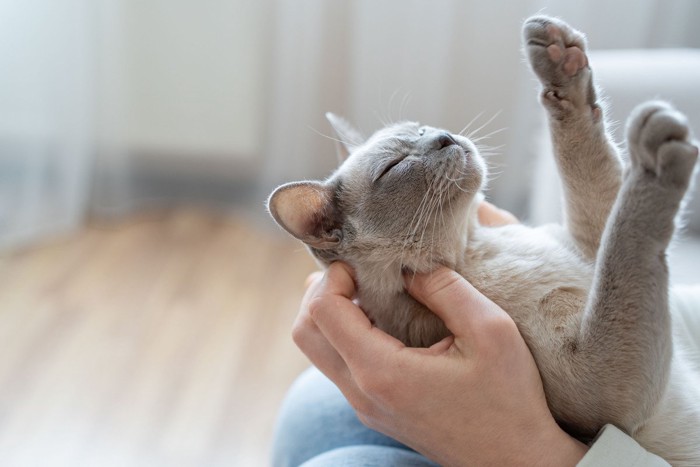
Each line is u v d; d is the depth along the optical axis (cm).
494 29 251
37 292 258
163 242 292
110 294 259
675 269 143
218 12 279
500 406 93
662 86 154
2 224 286
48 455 193
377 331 98
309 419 126
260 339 238
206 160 306
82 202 299
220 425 204
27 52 269
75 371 222
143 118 300
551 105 114
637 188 90
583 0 228
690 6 235
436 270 107
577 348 99
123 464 191
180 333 240
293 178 281
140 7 281
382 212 120
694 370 116
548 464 93
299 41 261
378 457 103
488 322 94
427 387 93
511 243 118
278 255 284
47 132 282
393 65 255
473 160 122
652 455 93
